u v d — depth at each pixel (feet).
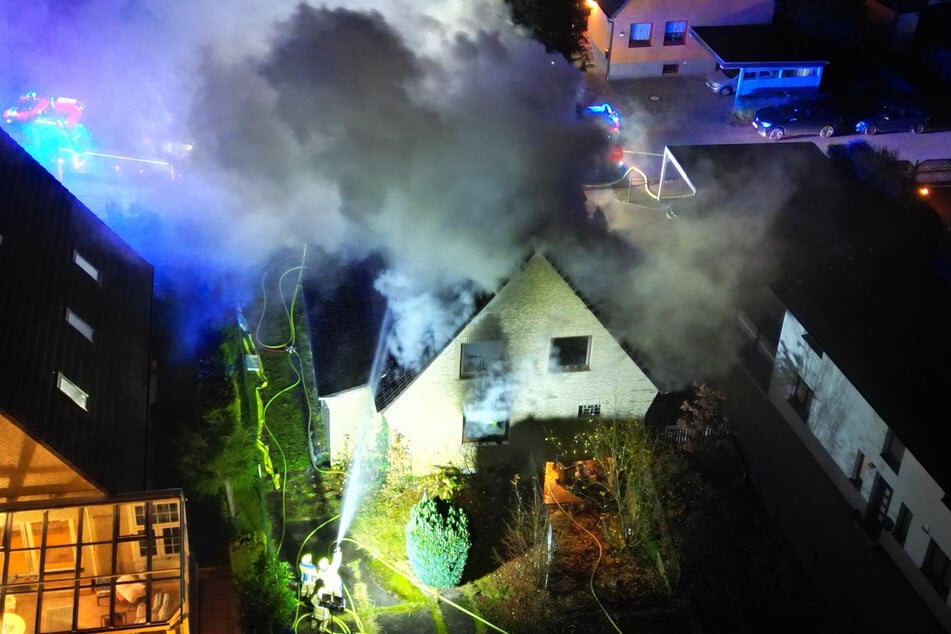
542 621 69.67
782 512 79.71
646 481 75.82
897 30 156.56
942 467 68.33
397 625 69.05
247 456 81.30
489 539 75.82
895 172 120.26
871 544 76.43
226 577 70.69
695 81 149.48
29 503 55.01
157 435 82.43
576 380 78.02
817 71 142.61
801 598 72.38
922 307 86.12
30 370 60.59
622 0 142.72
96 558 61.11
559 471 79.61
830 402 81.87
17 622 58.03
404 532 76.33
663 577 73.10
